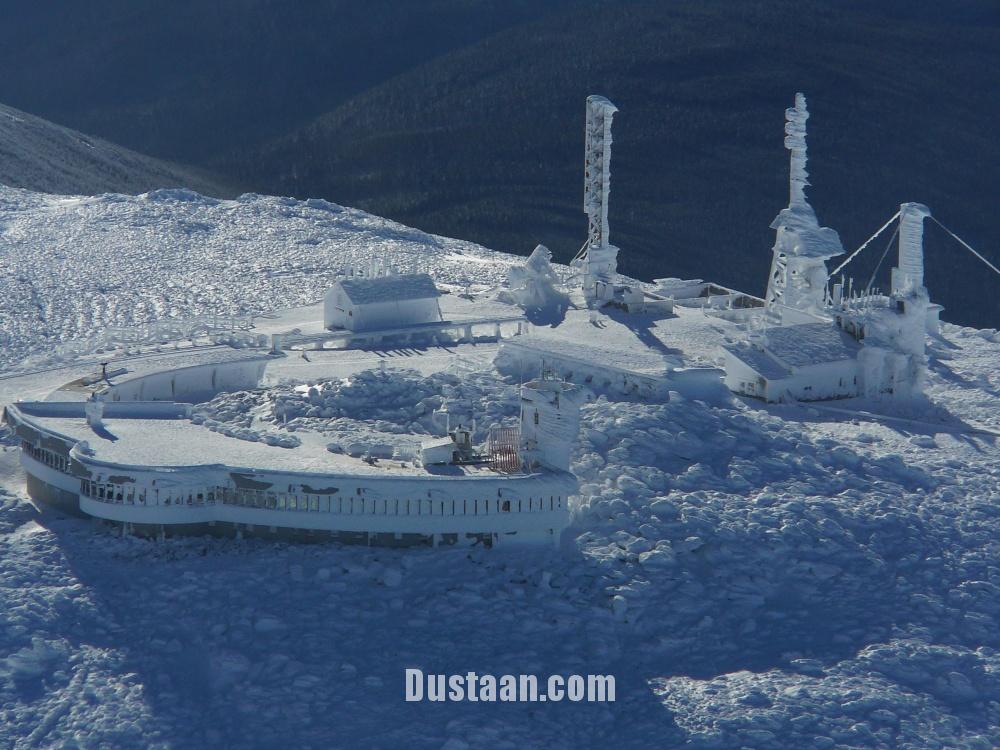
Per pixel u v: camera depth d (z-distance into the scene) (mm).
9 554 77125
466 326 117312
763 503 83438
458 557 76750
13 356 114062
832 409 101750
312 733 65000
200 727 65625
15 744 64562
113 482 77125
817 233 119438
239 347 110562
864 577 78250
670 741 65250
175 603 73438
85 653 70125
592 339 114625
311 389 95875
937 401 106625
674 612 74312
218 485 77688
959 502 86688
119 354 105312
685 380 97250
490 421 91188
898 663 71062
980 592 77438
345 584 74688
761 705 67688
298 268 152750
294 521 76875
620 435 88812
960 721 67500
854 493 86062
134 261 154500
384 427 90438
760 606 75625
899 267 110875
